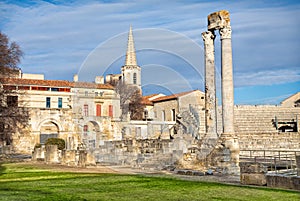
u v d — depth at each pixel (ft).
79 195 33.76
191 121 64.03
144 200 31.22
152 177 45.93
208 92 66.18
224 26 64.28
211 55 66.69
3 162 82.99
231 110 62.69
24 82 174.50
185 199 31.55
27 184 41.98
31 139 137.39
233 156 59.00
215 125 65.57
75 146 98.22
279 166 59.93
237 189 37.01
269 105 149.89
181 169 52.95
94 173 50.37
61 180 45.01
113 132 87.71
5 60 103.96
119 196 33.19
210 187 38.29
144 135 87.25
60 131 142.51
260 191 35.73
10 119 112.88
